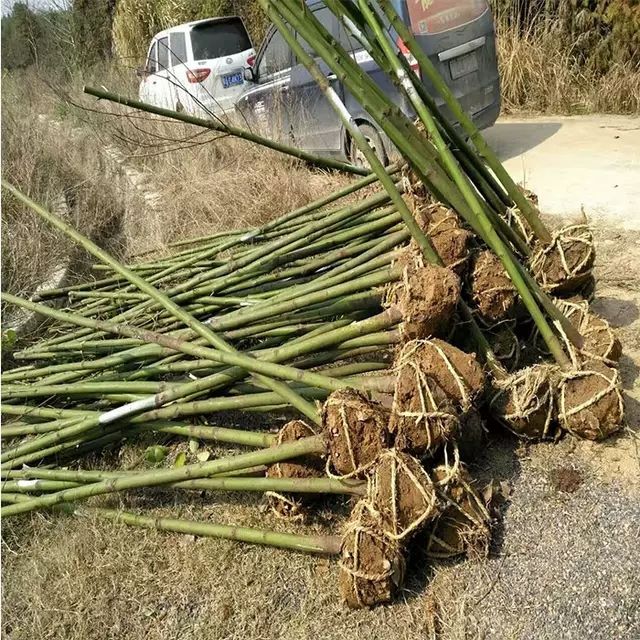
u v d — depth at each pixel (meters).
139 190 7.56
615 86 9.36
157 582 3.01
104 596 2.96
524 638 2.48
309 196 6.64
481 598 2.64
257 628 2.74
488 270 3.45
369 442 2.73
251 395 3.36
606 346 3.35
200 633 2.76
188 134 7.75
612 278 4.64
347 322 3.63
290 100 7.91
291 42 3.15
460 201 3.40
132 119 8.20
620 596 2.53
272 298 3.87
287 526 3.15
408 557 2.76
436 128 3.32
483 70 7.31
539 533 2.83
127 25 15.31
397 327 3.25
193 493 3.49
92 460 3.90
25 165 6.84
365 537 2.60
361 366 3.63
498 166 3.73
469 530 2.75
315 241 4.22
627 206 5.78
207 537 3.16
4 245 5.85
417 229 3.26
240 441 3.31
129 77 11.31
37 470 3.56
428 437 2.74
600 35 9.72
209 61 11.09
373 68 6.61
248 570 2.97
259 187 6.80
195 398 3.83
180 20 14.87
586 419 3.09
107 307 5.00
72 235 3.95
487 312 3.46
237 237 4.93
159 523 3.21
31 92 10.48
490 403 3.24
